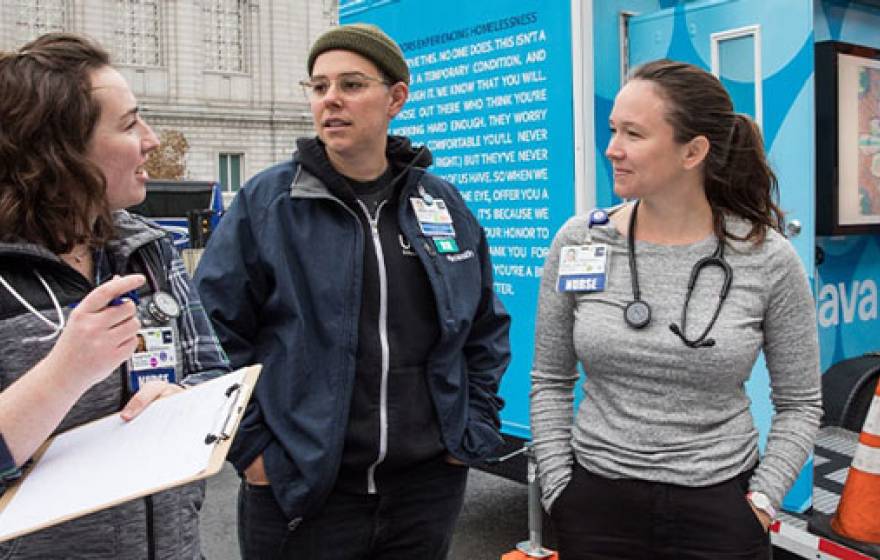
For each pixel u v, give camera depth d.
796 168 2.85
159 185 11.37
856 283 3.77
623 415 1.84
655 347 1.77
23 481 1.22
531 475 3.01
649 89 1.81
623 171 1.84
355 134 1.95
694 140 1.80
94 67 1.36
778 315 1.85
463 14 3.41
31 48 1.34
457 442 2.05
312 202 1.98
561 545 1.92
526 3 3.14
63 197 1.30
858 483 2.34
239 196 2.03
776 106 2.87
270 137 42.41
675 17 3.05
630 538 1.81
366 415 1.95
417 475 2.05
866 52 3.45
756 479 1.83
